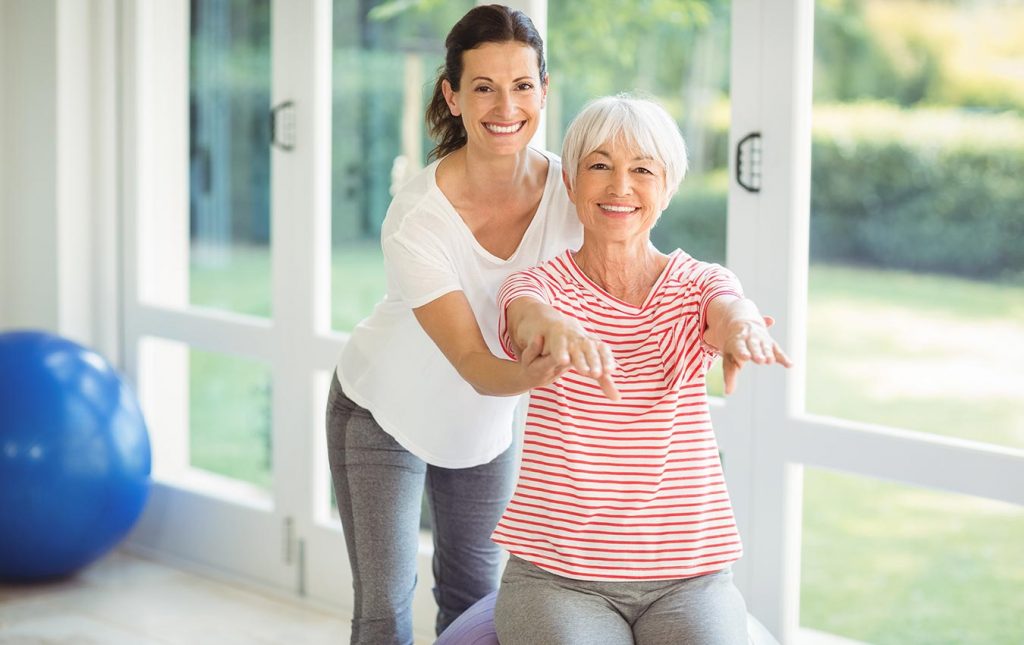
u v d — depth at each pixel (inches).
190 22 144.7
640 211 75.2
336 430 89.3
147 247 150.4
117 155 150.5
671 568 73.4
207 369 148.0
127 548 150.6
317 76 128.0
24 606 131.0
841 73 348.5
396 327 85.4
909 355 288.4
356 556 88.2
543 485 74.5
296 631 124.8
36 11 149.0
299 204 130.3
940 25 336.5
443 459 87.1
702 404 74.9
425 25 127.3
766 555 100.7
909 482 93.2
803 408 100.4
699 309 74.4
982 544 190.2
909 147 340.2
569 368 69.0
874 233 345.7
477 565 92.3
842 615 161.0
